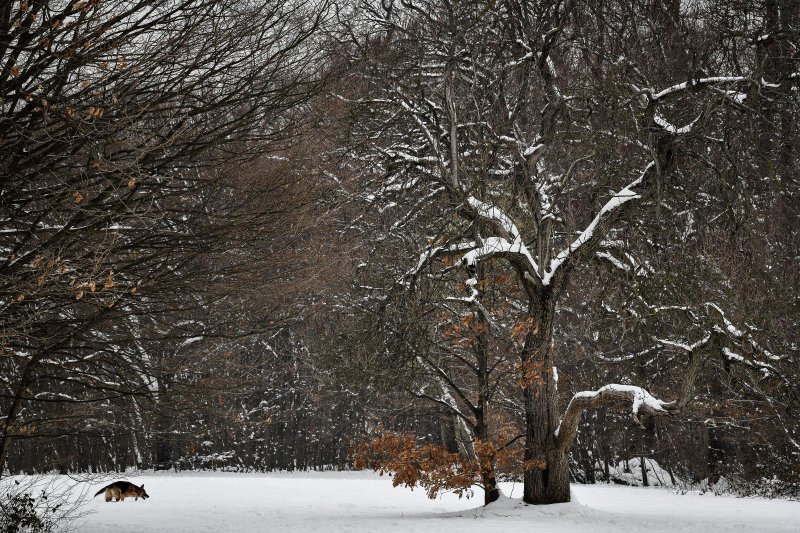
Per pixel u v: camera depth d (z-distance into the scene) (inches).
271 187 651.5
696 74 1117.1
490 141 1182.9
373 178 1203.2
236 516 1039.0
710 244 1290.6
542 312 1102.4
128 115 524.4
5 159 534.0
